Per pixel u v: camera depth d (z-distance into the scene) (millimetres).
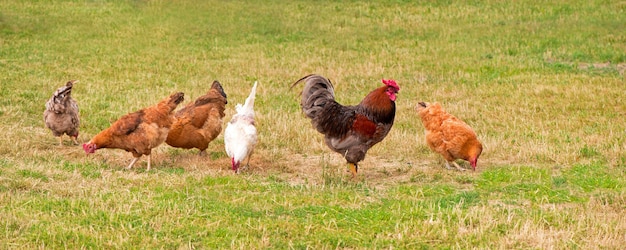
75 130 14469
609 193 11375
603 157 13703
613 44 24594
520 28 27188
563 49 24109
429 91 19578
